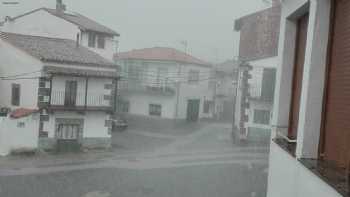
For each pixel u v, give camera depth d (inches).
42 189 645.9
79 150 1002.1
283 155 199.5
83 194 627.8
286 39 229.1
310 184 146.6
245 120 1254.9
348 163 136.9
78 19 1379.2
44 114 939.3
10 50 983.0
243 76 1262.3
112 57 1379.2
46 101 936.9
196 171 831.7
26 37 1069.8
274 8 1250.6
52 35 1318.9
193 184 715.4
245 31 1331.2
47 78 932.0
